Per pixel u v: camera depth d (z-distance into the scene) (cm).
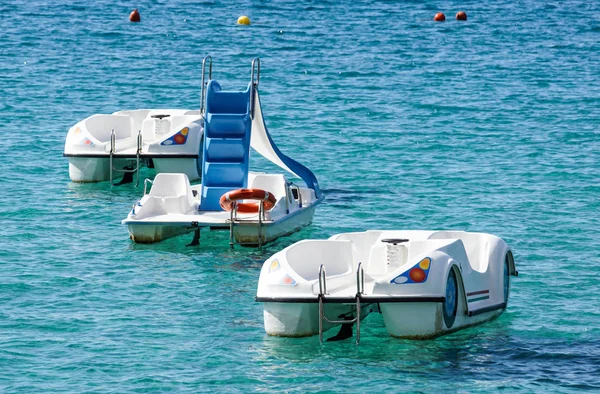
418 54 12450
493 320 3481
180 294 3781
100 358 3102
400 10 18038
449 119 8056
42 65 10956
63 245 4475
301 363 3058
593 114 8344
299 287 3177
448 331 3281
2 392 2831
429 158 6544
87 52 12156
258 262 4241
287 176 6241
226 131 4962
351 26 15450
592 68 11400
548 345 3216
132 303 3669
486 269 3500
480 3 19588
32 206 5197
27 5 17600
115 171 5850
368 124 7788
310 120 7944
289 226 4684
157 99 9162
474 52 12744
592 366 3033
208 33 14325
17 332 3334
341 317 3359
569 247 4450
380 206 5278
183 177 4706
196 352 3156
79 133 5741
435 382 2902
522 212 5109
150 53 12200
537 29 15600
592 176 5966
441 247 3266
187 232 4697
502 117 8169
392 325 3203
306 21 16050
